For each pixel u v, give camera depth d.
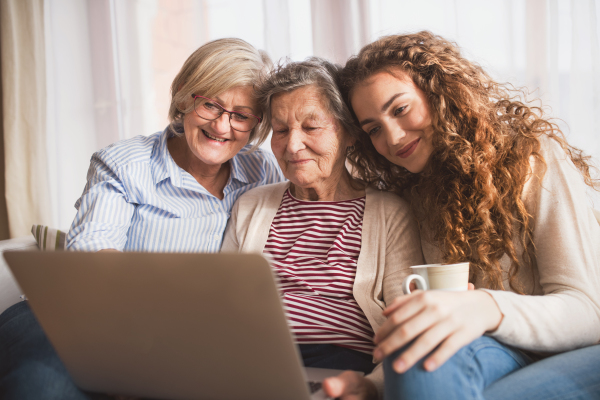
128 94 2.56
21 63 2.59
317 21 2.18
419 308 0.66
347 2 2.14
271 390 0.67
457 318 0.66
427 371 0.64
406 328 0.64
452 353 0.65
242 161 1.49
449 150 1.08
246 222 1.30
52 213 2.65
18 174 2.59
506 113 1.16
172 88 1.36
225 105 1.25
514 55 1.91
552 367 0.73
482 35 1.95
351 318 1.07
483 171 1.03
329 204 1.22
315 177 1.19
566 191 0.95
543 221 0.95
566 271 0.87
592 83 1.79
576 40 1.81
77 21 2.63
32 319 0.94
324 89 1.15
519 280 1.00
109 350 0.73
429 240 1.15
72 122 2.64
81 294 0.70
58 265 0.69
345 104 1.17
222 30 2.41
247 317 0.62
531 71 1.89
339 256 1.14
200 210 1.36
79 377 0.79
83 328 0.73
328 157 1.17
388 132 1.10
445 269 0.78
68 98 2.64
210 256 0.61
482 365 0.69
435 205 1.11
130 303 0.68
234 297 0.62
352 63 1.20
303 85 1.14
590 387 0.69
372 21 2.11
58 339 0.76
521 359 0.79
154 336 0.69
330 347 1.04
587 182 1.22
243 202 1.34
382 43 1.17
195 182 1.37
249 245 1.23
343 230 1.17
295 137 1.16
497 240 1.00
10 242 1.57
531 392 0.68
